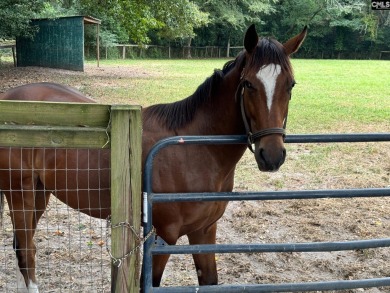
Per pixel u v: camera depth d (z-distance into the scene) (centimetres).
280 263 423
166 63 3077
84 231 471
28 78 1692
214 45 4388
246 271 404
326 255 439
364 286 275
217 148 279
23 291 336
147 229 251
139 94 1348
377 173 682
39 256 416
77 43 2125
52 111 233
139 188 241
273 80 240
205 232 300
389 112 1147
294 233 480
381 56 4612
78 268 399
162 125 291
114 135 234
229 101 279
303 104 1263
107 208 301
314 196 259
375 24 4397
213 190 282
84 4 1919
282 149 241
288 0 4538
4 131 234
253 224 501
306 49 4672
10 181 320
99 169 288
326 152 790
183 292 255
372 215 530
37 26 2123
